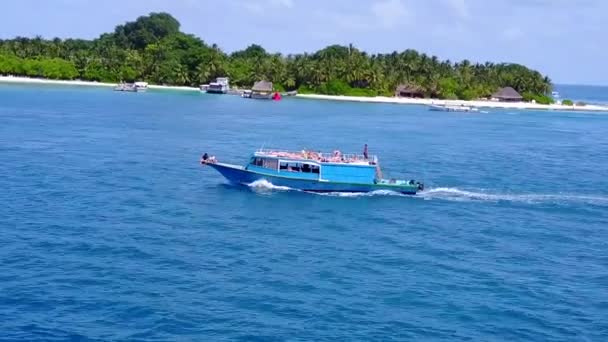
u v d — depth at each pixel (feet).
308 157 229.04
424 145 387.75
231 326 115.14
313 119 542.16
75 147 312.29
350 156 240.53
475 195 234.58
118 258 148.36
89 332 111.24
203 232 173.17
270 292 131.13
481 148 385.50
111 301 123.75
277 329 114.62
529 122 628.28
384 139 411.54
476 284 140.97
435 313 124.26
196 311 120.67
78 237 163.22
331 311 122.93
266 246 162.61
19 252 149.28
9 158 271.08
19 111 483.10
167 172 256.93
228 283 135.33
